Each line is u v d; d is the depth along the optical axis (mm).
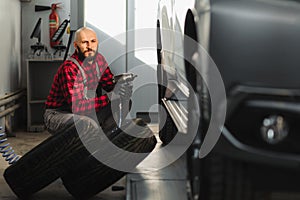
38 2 6320
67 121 3168
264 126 1496
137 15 6195
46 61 6027
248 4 1549
